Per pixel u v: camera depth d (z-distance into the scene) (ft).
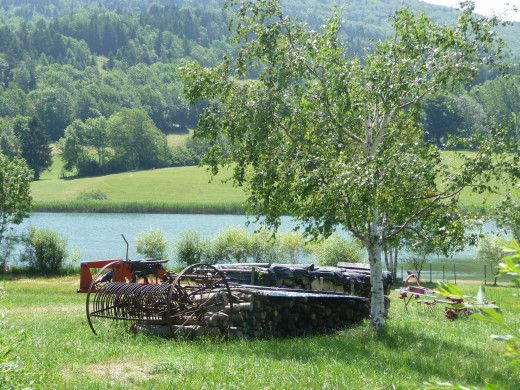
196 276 56.75
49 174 645.51
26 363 29.53
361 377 30.89
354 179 46.19
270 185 50.98
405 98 53.06
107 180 556.10
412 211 54.13
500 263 7.35
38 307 76.13
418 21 51.98
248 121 50.83
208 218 338.54
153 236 149.18
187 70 52.49
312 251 140.87
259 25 52.29
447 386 8.04
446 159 51.34
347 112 53.67
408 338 46.78
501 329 57.98
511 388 30.94
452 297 7.52
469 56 51.57
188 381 28.78
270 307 50.67
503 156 49.06
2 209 153.79
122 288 49.44
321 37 52.70
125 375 30.71
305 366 33.40
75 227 279.08
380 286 52.37
